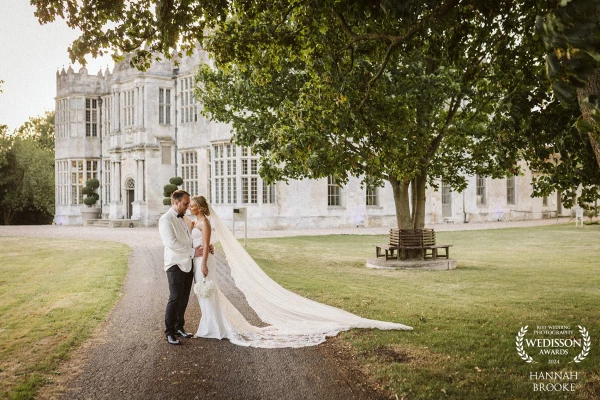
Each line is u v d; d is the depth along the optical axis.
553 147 6.36
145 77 34.44
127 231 29.16
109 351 6.15
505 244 20.83
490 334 6.66
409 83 11.78
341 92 7.84
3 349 6.18
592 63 2.93
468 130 13.41
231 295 9.72
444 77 11.64
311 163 9.67
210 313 6.80
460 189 15.14
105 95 40.38
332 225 31.58
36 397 4.72
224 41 7.84
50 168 48.44
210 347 6.34
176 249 6.69
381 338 6.52
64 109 41.50
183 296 6.86
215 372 5.41
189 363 5.71
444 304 8.66
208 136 33.22
